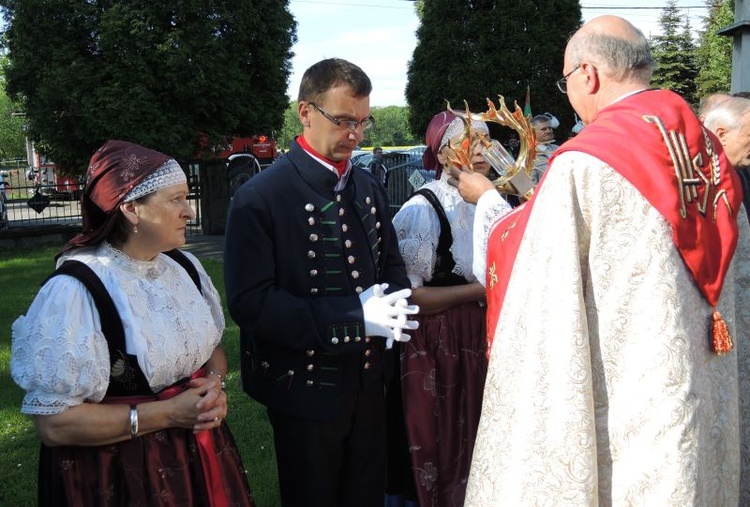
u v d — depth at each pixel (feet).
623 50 6.32
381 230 8.74
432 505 9.50
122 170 6.51
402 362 9.68
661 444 5.73
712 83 87.45
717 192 6.15
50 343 6.08
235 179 43.29
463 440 9.61
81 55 43.65
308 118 8.05
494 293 6.75
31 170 67.51
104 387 6.33
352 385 8.21
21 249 40.24
